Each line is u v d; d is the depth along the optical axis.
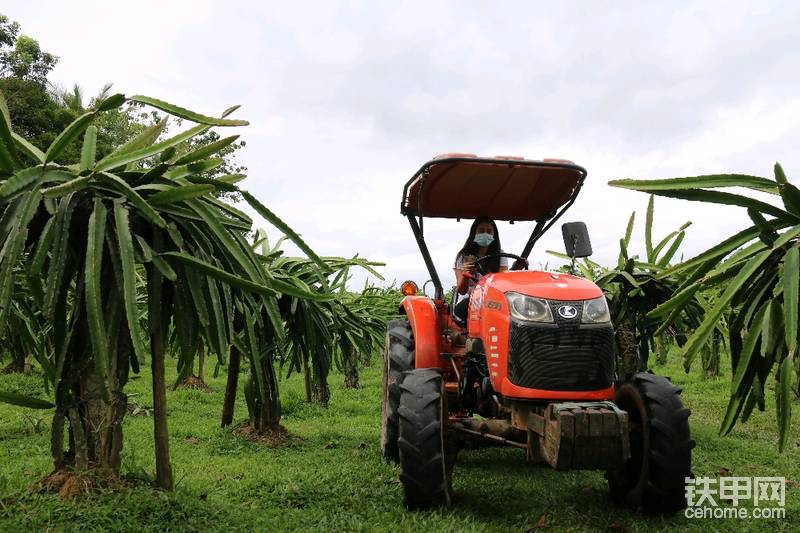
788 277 2.71
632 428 3.73
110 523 2.87
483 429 3.97
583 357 3.65
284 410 8.01
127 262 2.83
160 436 3.38
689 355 2.96
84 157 2.99
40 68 18.97
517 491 4.19
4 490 3.19
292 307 5.31
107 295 3.16
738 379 2.94
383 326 8.59
